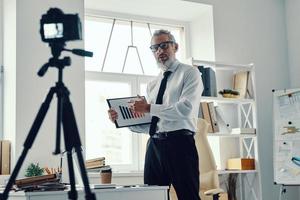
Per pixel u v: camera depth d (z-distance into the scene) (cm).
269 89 455
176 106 252
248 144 429
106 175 252
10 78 342
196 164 259
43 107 175
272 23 467
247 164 400
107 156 398
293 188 450
